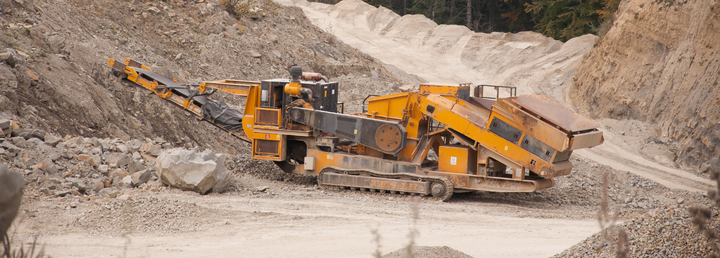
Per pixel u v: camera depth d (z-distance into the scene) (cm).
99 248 859
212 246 908
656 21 2975
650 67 2945
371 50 5084
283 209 1205
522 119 1297
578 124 1264
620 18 3384
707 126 2272
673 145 2438
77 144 1355
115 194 1195
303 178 1605
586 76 3609
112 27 2381
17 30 1770
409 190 1389
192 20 2958
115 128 1622
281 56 3094
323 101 1484
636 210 1384
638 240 734
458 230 1080
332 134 1475
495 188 1350
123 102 1794
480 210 1299
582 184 1684
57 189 1138
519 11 7012
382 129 1379
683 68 2688
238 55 2855
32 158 1187
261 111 1472
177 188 1306
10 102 1343
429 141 1443
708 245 667
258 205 1227
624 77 3077
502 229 1107
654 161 2303
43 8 2073
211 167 1291
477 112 1475
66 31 2041
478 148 1377
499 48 5025
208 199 1252
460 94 1547
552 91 3859
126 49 2292
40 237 884
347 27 5797
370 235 1007
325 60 3294
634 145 2506
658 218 808
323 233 1012
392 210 1246
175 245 904
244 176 1543
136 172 1327
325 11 6344
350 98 2916
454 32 5503
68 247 850
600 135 1329
